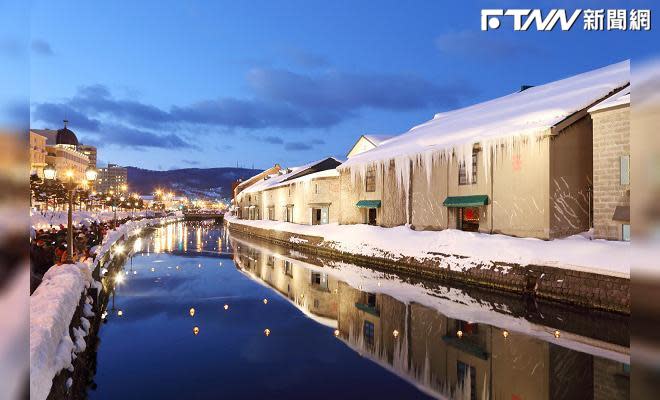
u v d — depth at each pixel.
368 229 29.94
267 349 10.80
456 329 12.73
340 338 11.85
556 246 16.55
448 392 8.22
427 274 21.45
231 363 9.80
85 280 12.18
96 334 12.18
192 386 8.44
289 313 14.76
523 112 23.08
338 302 16.53
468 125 26.86
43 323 6.49
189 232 63.28
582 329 12.66
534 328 12.68
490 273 17.70
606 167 17.09
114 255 28.47
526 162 20.11
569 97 21.59
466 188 23.70
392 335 12.14
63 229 19.06
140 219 75.12
